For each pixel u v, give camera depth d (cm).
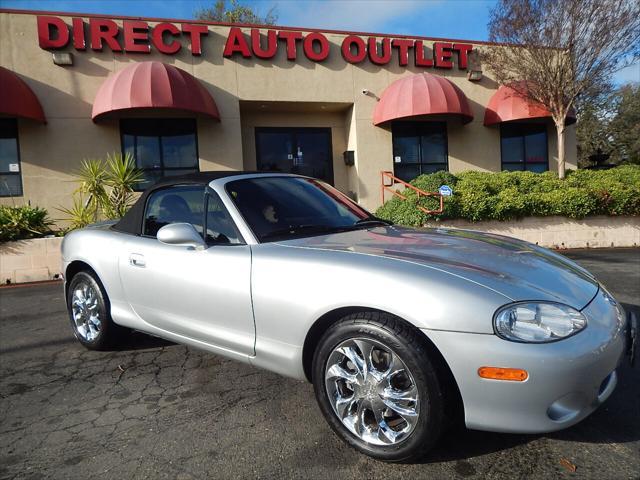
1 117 1052
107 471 233
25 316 566
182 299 311
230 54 1154
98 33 1067
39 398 323
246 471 229
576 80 1119
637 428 258
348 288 233
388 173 1156
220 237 306
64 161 1077
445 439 250
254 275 270
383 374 227
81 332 416
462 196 982
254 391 321
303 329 249
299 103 1231
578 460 229
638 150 2716
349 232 313
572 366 203
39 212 891
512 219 1013
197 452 248
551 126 1415
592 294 246
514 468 224
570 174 1226
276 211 316
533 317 208
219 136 1165
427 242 283
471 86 1340
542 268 253
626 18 1006
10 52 1037
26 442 264
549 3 1056
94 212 921
